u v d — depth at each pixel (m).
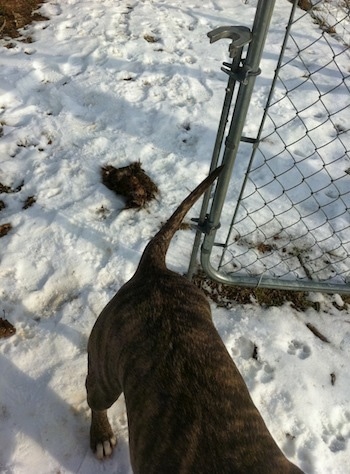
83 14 2.47
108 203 1.64
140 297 0.89
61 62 2.14
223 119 1.09
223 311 1.42
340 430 1.22
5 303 1.37
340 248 1.60
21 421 1.17
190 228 1.61
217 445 0.71
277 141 1.91
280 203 1.70
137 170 1.72
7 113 1.92
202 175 1.75
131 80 2.10
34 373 1.24
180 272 1.49
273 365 1.31
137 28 2.41
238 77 1.01
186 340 0.81
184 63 2.22
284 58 2.35
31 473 1.09
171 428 0.74
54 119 1.89
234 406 0.76
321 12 2.68
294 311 1.44
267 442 0.76
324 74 2.27
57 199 1.63
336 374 1.31
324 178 1.80
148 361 0.81
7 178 1.69
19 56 2.17
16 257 1.47
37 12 2.47
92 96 2.00
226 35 0.97
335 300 1.49
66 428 1.17
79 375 1.25
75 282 1.43
